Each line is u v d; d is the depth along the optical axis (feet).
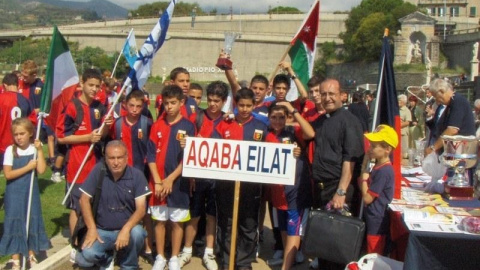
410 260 18.07
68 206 25.18
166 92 22.99
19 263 23.25
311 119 25.13
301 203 23.12
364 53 253.65
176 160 23.22
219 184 23.08
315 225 20.66
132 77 25.41
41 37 346.33
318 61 275.59
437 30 279.69
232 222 22.47
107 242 21.25
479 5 312.91
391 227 20.67
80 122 24.79
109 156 20.59
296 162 23.11
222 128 23.49
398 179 22.04
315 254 20.62
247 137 23.12
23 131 22.98
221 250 23.47
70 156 24.89
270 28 290.35
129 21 304.30
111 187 21.12
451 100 26.23
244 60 270.26
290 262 23.09
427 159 23.72
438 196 22.75
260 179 21.65
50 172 44.73
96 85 24.99
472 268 18.07
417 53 245.24
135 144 24.41
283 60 30.12
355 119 21.90
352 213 22.79
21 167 22.98
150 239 25.04
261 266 24.85
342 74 261.85
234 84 28.91
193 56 276.41
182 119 23.45
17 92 31.60
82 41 303.07
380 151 21.02
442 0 314.14
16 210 22.90
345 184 21.34
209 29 301.43
